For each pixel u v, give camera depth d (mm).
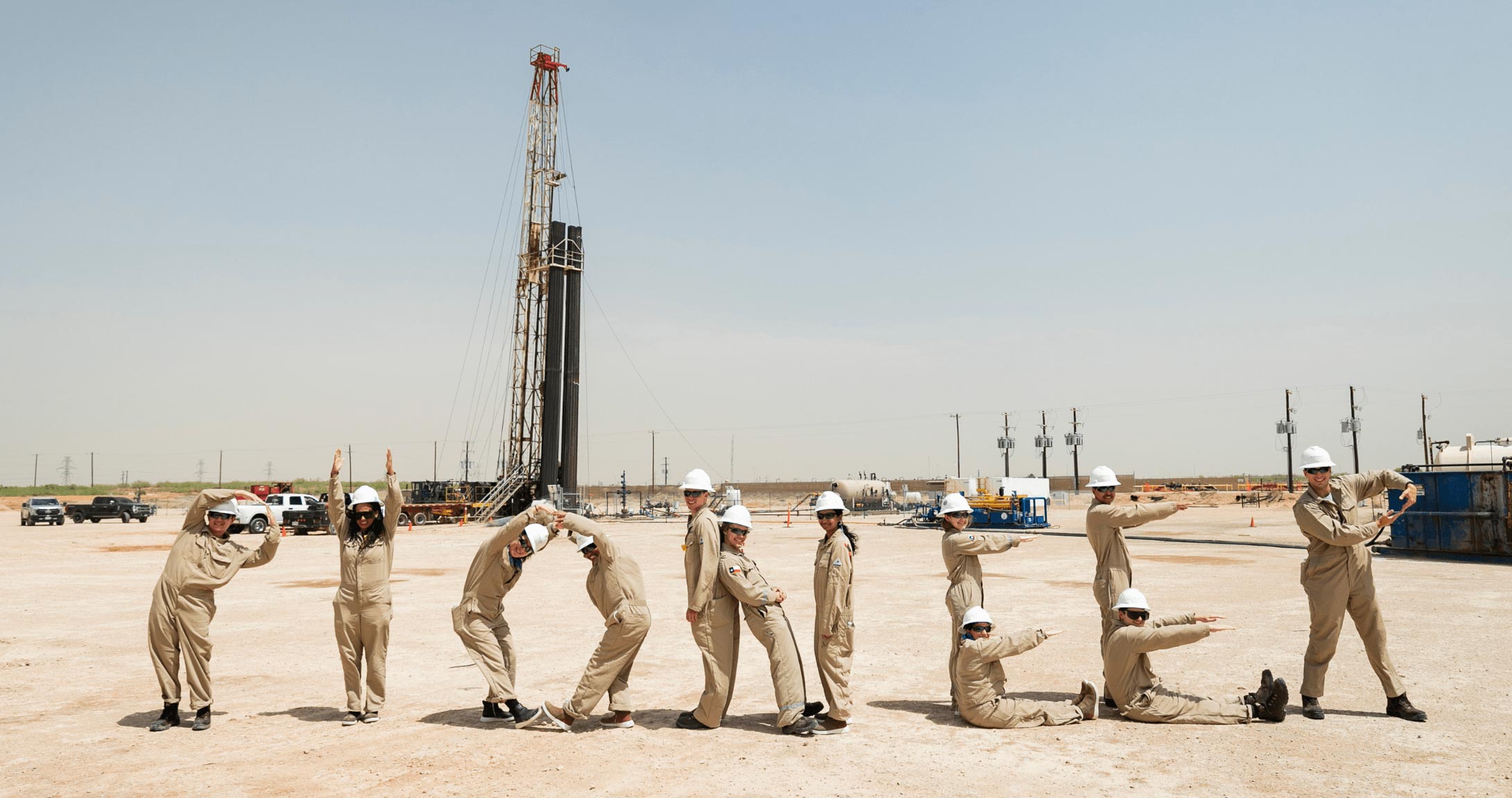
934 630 13773
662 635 13594
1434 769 6691
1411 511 25125
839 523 8031
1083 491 110875
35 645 12969
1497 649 11492
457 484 60688
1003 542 8500
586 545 8086
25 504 54031
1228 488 103688
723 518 8164
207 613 8234
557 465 60312
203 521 8375
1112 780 6531
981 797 6180
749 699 9438
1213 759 6996
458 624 8391
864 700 9258
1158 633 7961
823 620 7926
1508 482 22969
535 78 63906
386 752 7379
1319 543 8242
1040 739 7660
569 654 11945
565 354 61188
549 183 63250
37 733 8047
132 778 6727
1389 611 14711
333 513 8375
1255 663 10711
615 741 7707
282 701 9383
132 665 11414
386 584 8414
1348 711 8461
